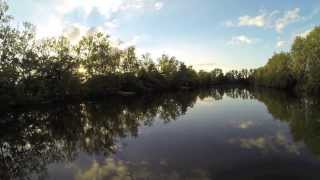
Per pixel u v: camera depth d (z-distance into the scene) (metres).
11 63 48.25
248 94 83.62
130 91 92.81
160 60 119.19
